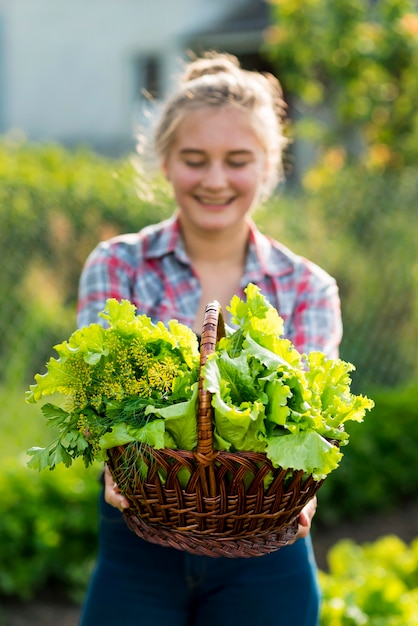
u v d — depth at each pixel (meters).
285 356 1.99
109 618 2.38
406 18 8.04
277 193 6.45
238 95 2.51
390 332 7.14
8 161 6.43
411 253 7.21
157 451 1.85
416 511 5.64
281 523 1.98
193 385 1.89
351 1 8.09
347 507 5.45
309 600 2.38
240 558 2.31
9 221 5.67
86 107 14.23
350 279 6.89
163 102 2.73
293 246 6.48
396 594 3.42
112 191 6.05
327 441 1.88
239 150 2.47
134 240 2.61
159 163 2.79
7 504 4.43
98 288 2.54
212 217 2.50
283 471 1.87
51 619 4.23
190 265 2.56
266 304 2.07
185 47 13.81
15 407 5.64
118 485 1.95
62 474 4.59
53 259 5.94
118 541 2.38
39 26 14.35
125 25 14.02
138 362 1.94
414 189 7.25
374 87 8.13
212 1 13.83
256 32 13.40
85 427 1.93
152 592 2.36
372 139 8.30
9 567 4.37
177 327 2.02
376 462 5.59
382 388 7.06
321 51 8.26
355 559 3.92
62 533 4.47
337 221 6.80
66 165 6.85
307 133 8.62
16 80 14.48
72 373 1.95
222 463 1.83
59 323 6.08
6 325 5.77
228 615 2.34
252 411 1.83
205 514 1.87
